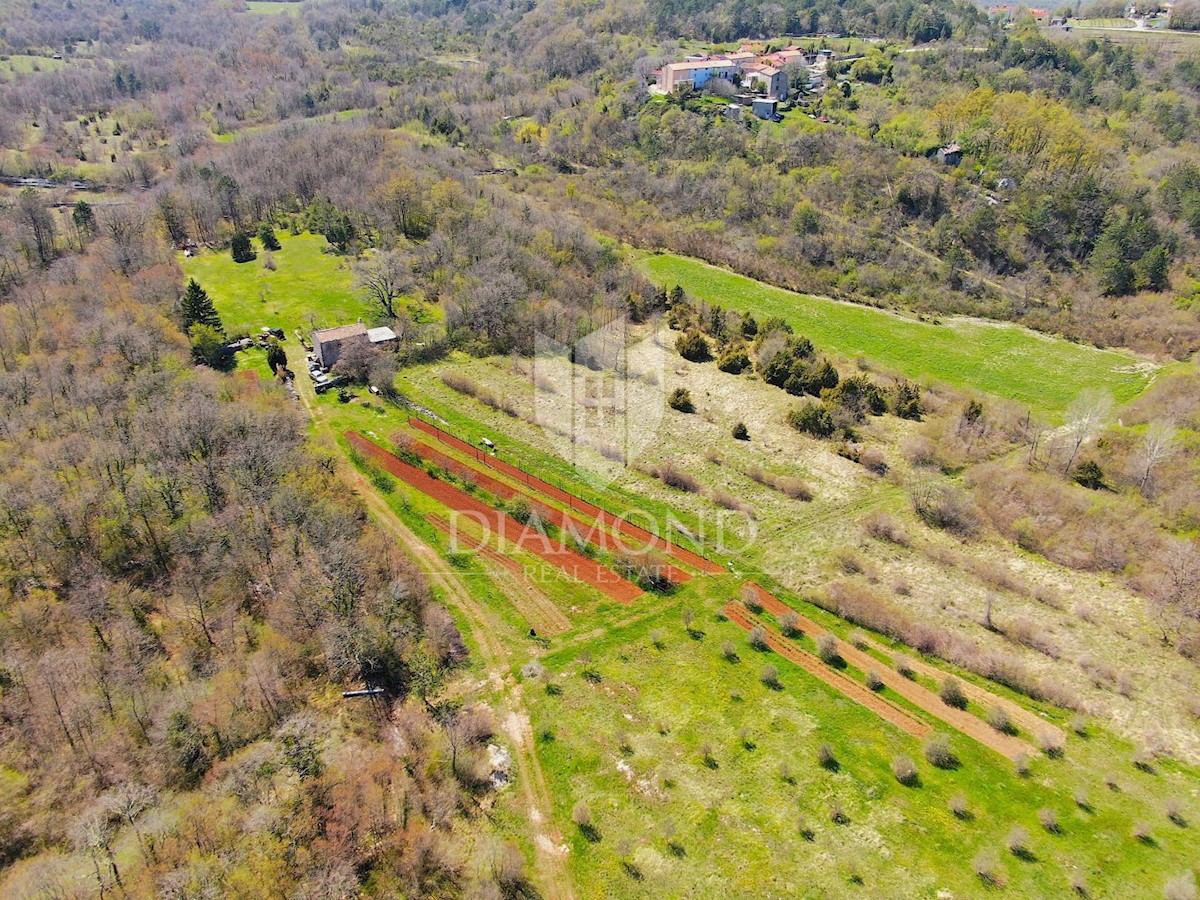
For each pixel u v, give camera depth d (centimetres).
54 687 4956
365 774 4516
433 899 3981
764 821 4369
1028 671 5456
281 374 8644
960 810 4412
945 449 8119
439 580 6084
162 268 10481
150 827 4222
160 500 6238
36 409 7275
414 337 9369
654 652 5541
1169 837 4281
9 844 4250
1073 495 7275
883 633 5775
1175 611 5862
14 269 10506
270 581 5791
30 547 5944
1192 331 11200
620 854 4194
